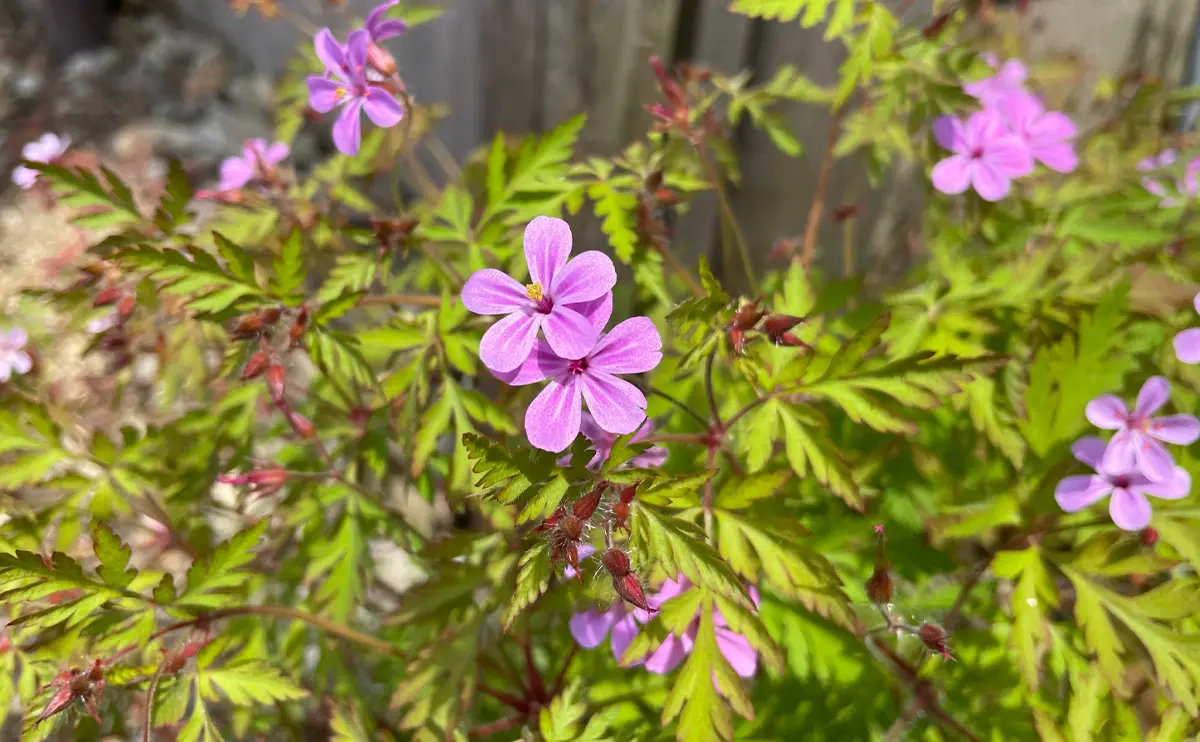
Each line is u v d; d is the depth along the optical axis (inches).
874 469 4.6
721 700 3.7
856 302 6.3
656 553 3.3
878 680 4.5
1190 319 4.6
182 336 5.4
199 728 3.7
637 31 6.6
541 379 3.1
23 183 6.2
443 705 4.3
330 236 5.4
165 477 5.0
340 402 5.3
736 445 4.6
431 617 4.4
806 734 4.5
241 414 5.1
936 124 4.9
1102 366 4.4
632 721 4.6
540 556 3.2
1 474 4.6
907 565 4.8
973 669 4.4
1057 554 4.0
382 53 4.3
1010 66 6.0
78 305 5.0
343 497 4.9
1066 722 4.0
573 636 4.5
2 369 5.7
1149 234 5.0
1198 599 3.7
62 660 4.0
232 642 4.1
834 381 3.9
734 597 3.2
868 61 4.5
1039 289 4.8
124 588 3.7
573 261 3.1
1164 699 4.0
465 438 3.0
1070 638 4.2
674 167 5.0
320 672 4.9
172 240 4.6
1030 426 4.6
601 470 3.2
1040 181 6.2
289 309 4.1
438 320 4.5
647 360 3.0
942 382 3.8
